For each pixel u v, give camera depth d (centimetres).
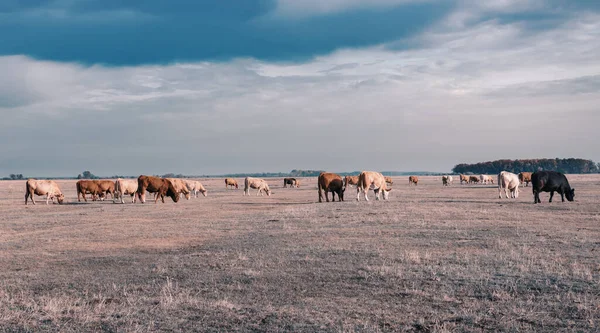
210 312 692
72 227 1947
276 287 852
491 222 1786
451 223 1762
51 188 3609
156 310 706
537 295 761
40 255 1271
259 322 643
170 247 1388
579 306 683
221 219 2173
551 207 2466
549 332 589
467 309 690
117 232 1728
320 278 915
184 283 899
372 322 637
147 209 2869
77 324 645
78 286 900
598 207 2438
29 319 672
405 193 4528
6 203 3678
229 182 7350
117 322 650
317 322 638
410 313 676
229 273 977
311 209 2520
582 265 976
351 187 6444
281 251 1231
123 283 917
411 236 1465
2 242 1537
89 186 3944
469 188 5922
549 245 1250
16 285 916
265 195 4928
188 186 4803
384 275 919
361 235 1506
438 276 902
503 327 610
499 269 951
